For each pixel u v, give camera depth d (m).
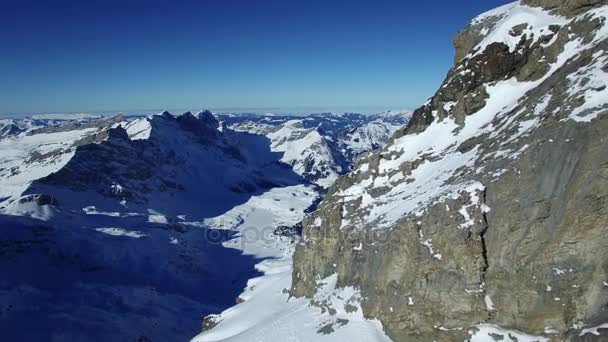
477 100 55.97
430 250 41.19
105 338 127.25
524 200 36.41
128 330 134.00
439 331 39.06
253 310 70.88
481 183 40.34
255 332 57.16
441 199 42.41
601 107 34.62
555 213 33.97
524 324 34.56
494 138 46.12
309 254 64.50
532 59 52.59
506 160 40.19
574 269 32.44
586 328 30.69
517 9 59.81
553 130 37.34
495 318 36.47
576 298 32.12
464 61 60.16
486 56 56.62
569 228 32.81
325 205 66.31
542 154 36.78
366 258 50.00
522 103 47.62
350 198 61.69
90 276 185.25
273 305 68.38
